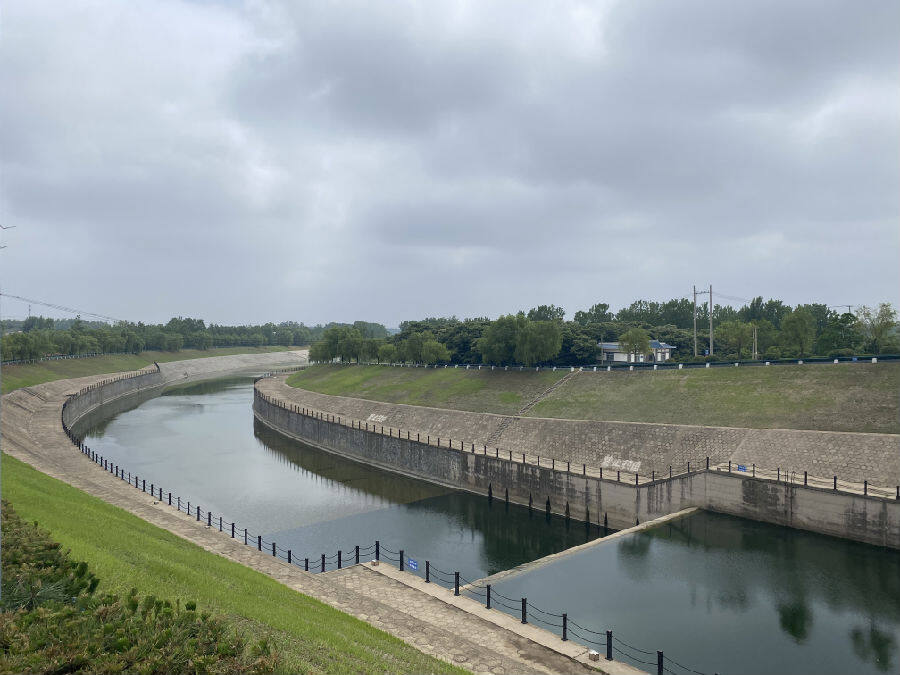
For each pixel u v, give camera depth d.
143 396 151.00
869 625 32.03
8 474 36.56
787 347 96.31
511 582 37.88
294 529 55.19
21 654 13.80
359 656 20.39
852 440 48.16
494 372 101.94
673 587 36.78
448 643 25.25
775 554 40.72
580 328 120.56
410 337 127.81
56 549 21.61
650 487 50.44
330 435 89.62
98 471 56.91
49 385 124.25
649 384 74.06
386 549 49.91
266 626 21.00
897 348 82.94
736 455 52.72
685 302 151.50
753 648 29.94
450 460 69.06
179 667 14.48
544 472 58.50
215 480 72.12
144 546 27.88
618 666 25.19
